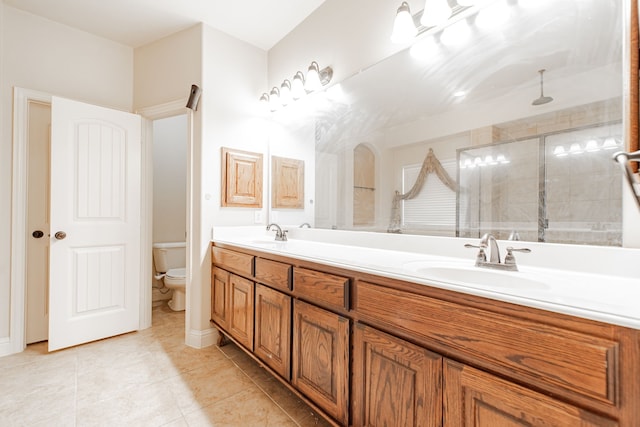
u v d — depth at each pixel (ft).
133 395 5.02
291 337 4.53
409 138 4.82
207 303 7.13
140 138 7.93
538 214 3.46
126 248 7.67
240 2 6.40
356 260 3.84
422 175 4.63
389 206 5.12
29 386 5.24
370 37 5.45
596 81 3.07
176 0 6.33
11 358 6.25
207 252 7.13
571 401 1.97
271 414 4.58
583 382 1.91
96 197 7.19
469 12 4.06
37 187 7.00
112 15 6.82
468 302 2.48
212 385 5.35
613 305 1.96
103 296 7.29
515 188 3.64
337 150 6.17
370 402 3.30
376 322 3.26
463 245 4.04
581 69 3.17
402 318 2.98
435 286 2.69
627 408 1.76
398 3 4.96
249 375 5.71
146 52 7.96
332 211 6.30
